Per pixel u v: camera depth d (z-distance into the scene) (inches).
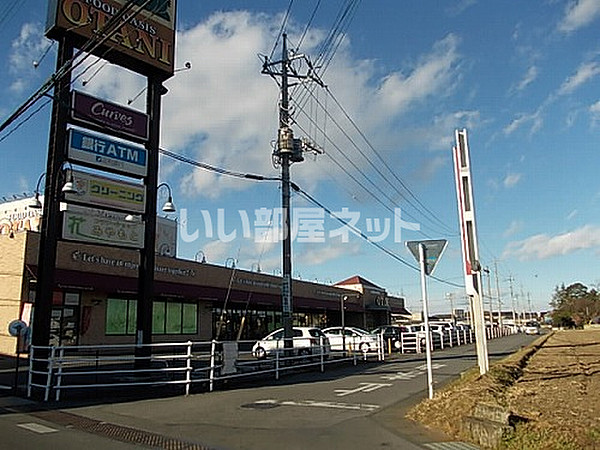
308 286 1769.2
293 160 874.1
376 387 600.4
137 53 688.4
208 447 321.7
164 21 727.7
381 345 976.3
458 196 642.2
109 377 660.1
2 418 419.5
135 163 677.3
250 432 364.5
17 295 929.5
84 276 991.0
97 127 644.7
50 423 400.2
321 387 604.7
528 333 3144.7
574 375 658.8
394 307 2527.1
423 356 1078.4
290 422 398.6
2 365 813.2
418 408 432.1
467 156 642.2
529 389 518.6
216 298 1305.4
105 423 400.5
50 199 593.0
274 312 1712.6
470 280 627.2
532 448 291.0
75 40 636.1
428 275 475.5
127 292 1058.1
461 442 326.3
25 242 937.5
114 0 669.3
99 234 631.8
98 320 1052.5
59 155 604.4
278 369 693.3
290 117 872.9
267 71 880.9
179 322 1269.7
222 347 618.2
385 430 365.7
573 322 3769.7
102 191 640.4
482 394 433.7
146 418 420.8
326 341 873.5
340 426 380.8
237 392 567.8
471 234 631.2
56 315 976.9
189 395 546.9
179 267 1223.5
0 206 1435.8
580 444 289.1
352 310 2054.6
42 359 535.8
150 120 703.7
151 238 681.0
